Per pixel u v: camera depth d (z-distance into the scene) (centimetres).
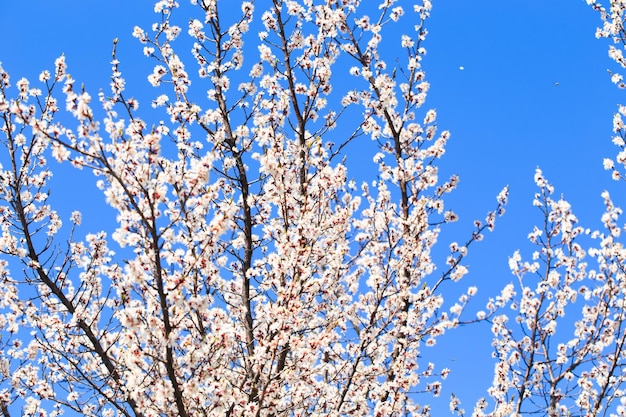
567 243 985
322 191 769
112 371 688
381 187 869
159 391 540
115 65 762
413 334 818
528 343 948
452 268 871
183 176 543
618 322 916
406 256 830
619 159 977
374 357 779
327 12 883
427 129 995
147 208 516
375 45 1002
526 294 961
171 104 797
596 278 979
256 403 625
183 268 587
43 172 820
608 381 821
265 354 622
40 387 723
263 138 751
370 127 945
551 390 875
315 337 682
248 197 786
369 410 769
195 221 602
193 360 558
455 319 855
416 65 988
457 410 884
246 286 783
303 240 621
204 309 513
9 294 762
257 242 825
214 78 871
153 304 572
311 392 710
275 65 823
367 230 941
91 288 780
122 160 510
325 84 833
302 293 674
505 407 840
